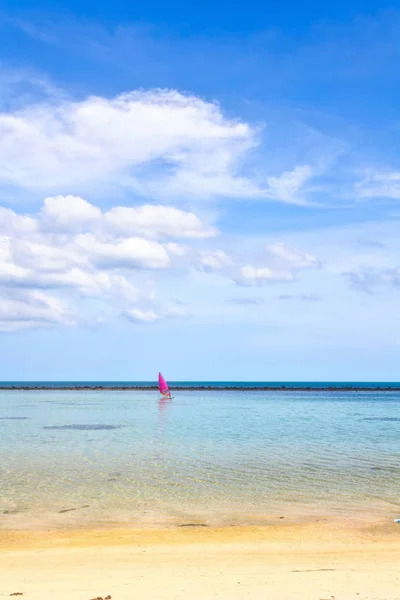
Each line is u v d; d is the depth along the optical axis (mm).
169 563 14031
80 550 15383
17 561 14258
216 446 37688
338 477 26312
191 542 16297
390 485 24547
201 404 95375
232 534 17203
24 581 12281
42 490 23234
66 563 14062
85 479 25578
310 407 88500
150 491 23156
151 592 11234
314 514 19703
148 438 42469
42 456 32750
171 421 58875
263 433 46625
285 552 15242
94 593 11164
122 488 23688
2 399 111875
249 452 34719
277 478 26016
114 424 54875
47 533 17219
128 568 13523
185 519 18984
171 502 21328
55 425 53469
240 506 20750
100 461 30875
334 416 68125
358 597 10805
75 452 34500
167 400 108562
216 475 26688
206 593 11125
